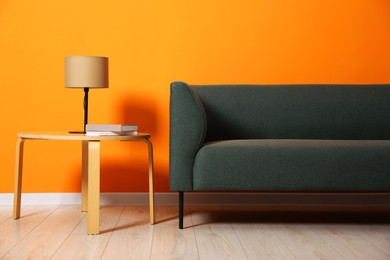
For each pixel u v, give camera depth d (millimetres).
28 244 2506
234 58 3660
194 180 2830
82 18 3602
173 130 2840
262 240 2609
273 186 2814
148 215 3256
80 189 3641
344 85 3477
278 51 3670
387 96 3447
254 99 3418
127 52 3629
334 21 3678
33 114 3602
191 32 3645
